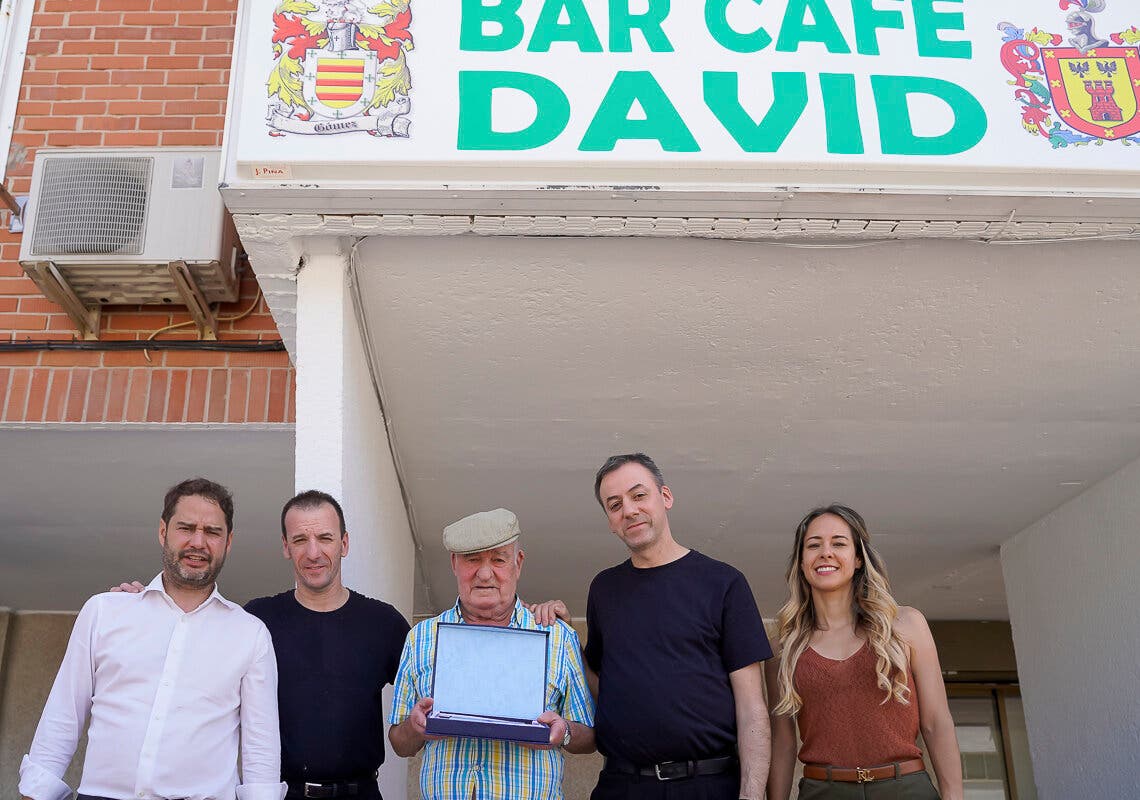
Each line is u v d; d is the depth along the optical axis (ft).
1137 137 11.10
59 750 9.08
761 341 13.20
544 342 13.20
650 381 14.05
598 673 11.00
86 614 9.50
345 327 11.96
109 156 14.60
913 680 10.53
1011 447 15.84
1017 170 10.89
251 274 15.31
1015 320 12.83
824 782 10.23
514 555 10.41
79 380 14.66
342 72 11.02
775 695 10.93
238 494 17.01
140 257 14.17
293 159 10.70
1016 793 25.34
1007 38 11.40
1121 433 15.43
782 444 15.75
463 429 15.19
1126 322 12.86
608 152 10.74
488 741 9.80
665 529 10.58
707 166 10.74
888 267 11.96
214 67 16.15
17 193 15.43
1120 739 16.55
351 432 12.15
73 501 17.06
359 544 12.44
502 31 11.20
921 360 13.60
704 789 9.70
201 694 9.34
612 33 11.21
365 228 11.28
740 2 11.36
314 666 10.40
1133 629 16.22
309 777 10.07
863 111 11.00
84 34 16.28
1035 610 19.07
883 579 10.78
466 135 10.81
